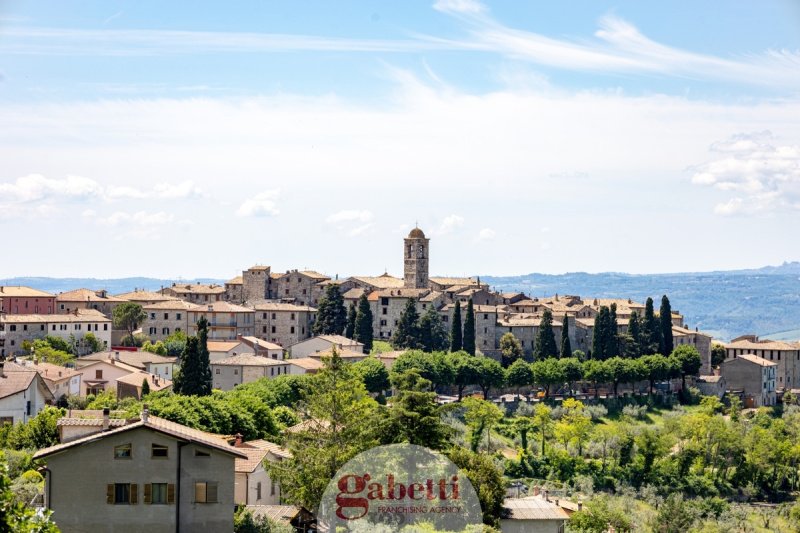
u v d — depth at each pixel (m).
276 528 119.00
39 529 77.06
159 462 108.25
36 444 164.62
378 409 130.50
